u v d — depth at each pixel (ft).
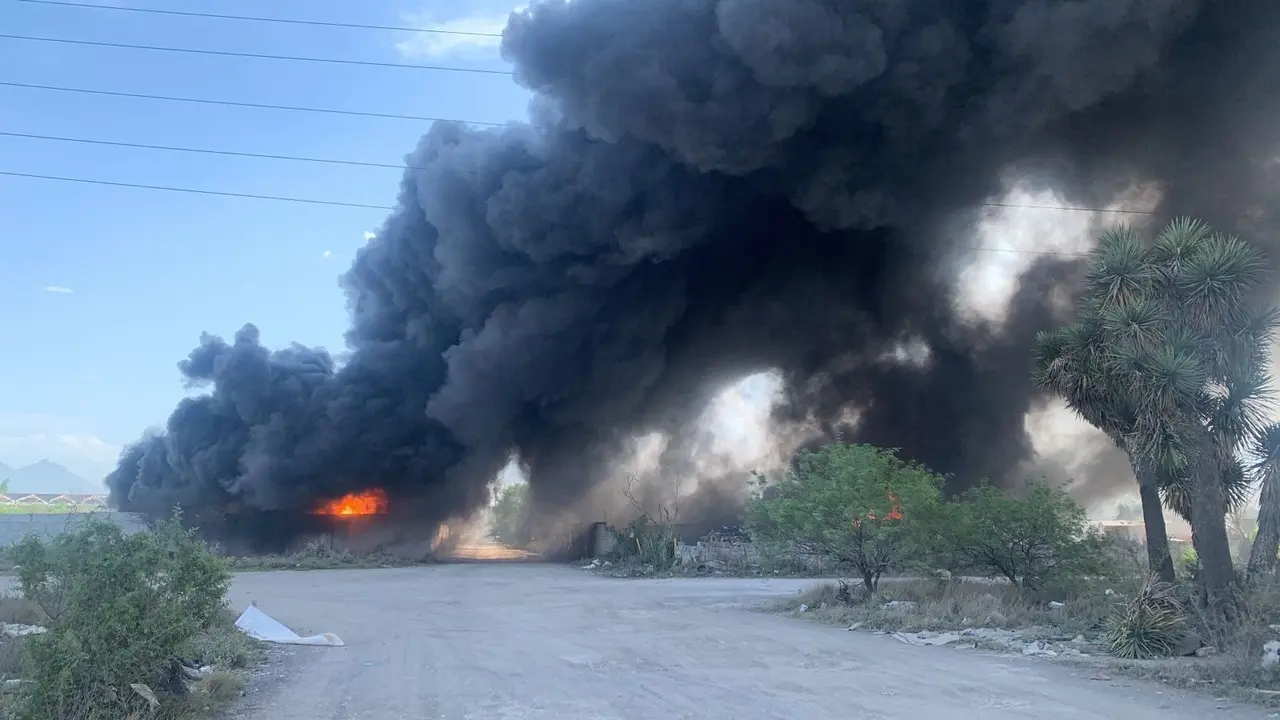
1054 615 54.85
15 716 28.66
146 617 32.81
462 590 91.76
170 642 32.94
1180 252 48.39
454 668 43.24
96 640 30.48
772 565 72.95
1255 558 46.26
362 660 46.11
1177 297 48.52
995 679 38.58
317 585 99.35
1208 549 45.85
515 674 41.34
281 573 123.44
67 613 32.24
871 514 65.87
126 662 31.04
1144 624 43.70
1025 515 61.57
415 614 68.28
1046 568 62.69
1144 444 48.14
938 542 64.69
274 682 39.93
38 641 29.78
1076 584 60.75
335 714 33.32
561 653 47.67
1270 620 42.06
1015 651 46.37
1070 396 52.54
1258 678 36.06
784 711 32.76
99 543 39.55
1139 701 33.83
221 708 34.30
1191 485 48.21
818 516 65.87
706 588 93.15
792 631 56.03
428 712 33.47
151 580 35.47
